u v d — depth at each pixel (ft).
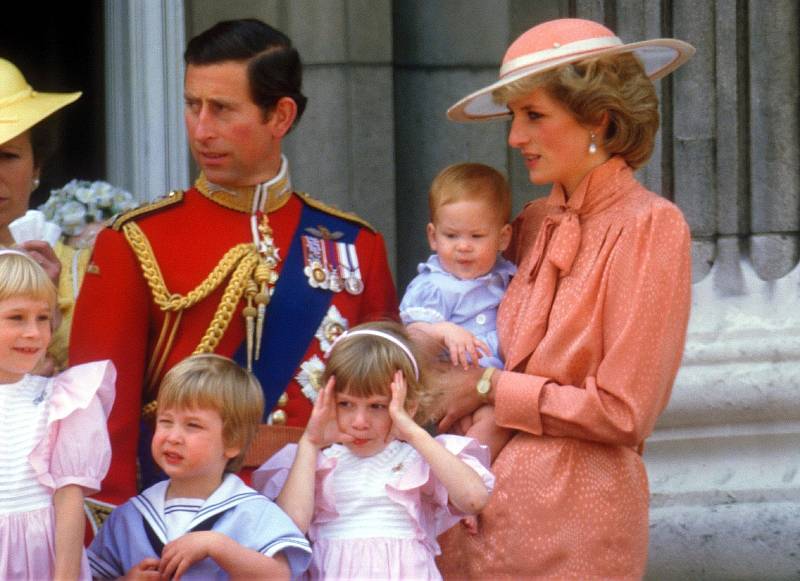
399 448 47.70
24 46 89.66
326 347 49.32
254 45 48.34
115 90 73.97
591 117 49.03
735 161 70.74
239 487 45.57
